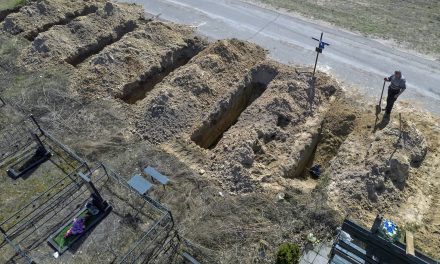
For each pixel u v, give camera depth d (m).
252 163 14.21
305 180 14.75
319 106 16.66
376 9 23.58
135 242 12.43
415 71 18.25
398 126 14.86
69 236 12.70
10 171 14.95
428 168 14.15
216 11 23.58
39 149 15.37
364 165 13.73
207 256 11.75
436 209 12.95
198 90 17.36
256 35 21.25
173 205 13.21
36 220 13.38
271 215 12.63
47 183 14.52
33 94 18.08
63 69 19.27
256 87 18.28
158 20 22.95
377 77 18.00
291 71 17.78
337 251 10.71
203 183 13.82
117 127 16.23
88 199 13.81
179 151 15.17
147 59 19.34
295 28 21.66
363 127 15.57
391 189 13.21
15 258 12.38
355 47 19.92
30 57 20.08
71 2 24.16
